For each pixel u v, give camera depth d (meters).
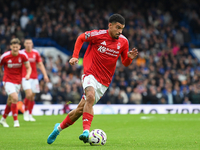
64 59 77.62
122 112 57.00
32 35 76.56
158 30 89.88
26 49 39.91
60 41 77.38
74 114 18.70
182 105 58.78
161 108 58.12
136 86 65.75
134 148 16.70
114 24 18.77
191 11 99.62
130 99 60.59
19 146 17.80
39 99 56.41
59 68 67.69
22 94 56.34
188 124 34.66
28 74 32.06
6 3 83.81
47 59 75.38
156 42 84.12
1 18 79.31
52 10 83.06
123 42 19.56
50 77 66.38
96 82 18.84
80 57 76.50
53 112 53.66
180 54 83.12
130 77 68.88
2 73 61.59
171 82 70.44
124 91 62.91
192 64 79.31
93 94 18.14
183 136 23.39
